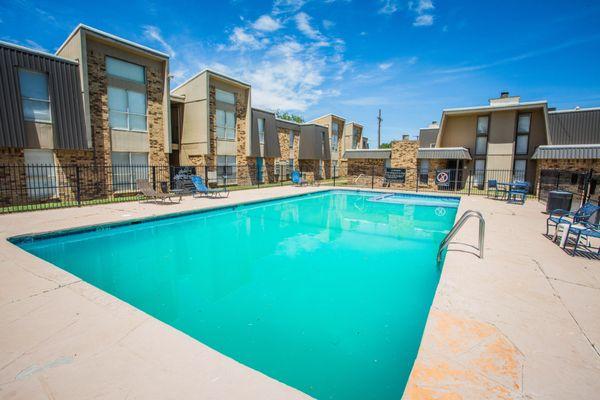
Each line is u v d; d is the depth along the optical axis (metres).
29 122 11.95
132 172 15.54
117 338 2.83
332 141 36.06
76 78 13.11
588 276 4.59
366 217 12.18
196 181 14.88
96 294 3.79
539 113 19.34
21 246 6.84
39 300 3.60
